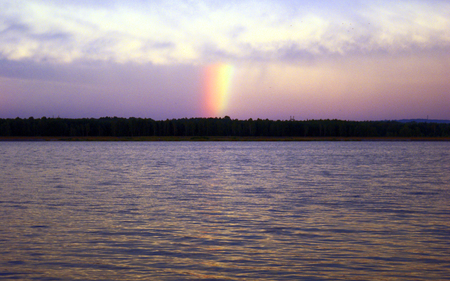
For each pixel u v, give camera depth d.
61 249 16.11
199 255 15.45
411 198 29.16
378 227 19.73
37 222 20.70
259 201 27.66
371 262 14.70
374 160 78.94
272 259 15.01
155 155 97.75
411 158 86.62
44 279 13.14
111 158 84.38
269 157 89.38
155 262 14.70
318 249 16.17
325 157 89.81
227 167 60.00
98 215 22.58
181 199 28.48
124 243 16.95
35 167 59.25
